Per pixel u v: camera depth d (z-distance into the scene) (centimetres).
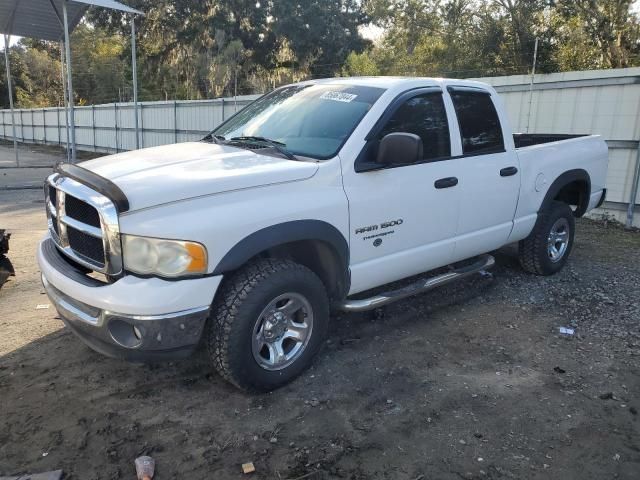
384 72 3572
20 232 852
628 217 914
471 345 446
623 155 937
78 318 328
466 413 350
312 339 378
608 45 2438
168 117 2384
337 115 416
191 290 311
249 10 4044
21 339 442
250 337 339
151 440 317
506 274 619
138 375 387
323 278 399
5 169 2012
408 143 367
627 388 384
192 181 324
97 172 350
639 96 905
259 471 293
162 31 4247
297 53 4088
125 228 307
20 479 282
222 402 356
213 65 3916
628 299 552
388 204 407
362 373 396
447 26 3219
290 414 344
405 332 467
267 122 450
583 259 701
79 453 304
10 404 349
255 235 332
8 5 1306
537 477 293
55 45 6219
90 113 2986
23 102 6131
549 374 402
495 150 509
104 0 1312
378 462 302
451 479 290
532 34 2672
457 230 474
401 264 432
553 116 1021
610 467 302
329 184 374
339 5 4050
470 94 494
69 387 370
